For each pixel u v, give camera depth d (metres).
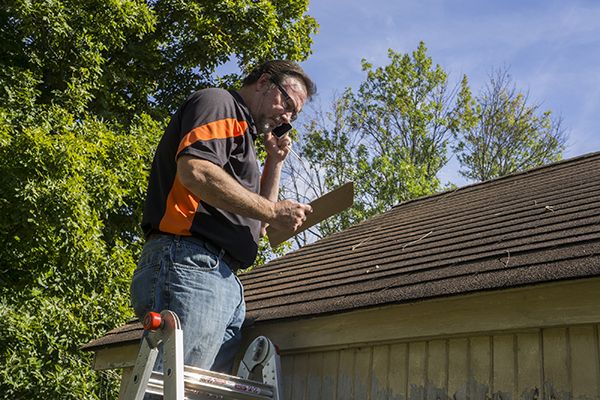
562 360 3.04
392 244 5.14
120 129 13.59
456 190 6.77
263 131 3.45
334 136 27.53
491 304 3.26
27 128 10.66
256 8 14.81
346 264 4.94
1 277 10.63
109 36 13.07
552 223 4.05
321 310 3.79
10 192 9.91
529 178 6.16
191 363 3.05
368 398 3.67
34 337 9.66
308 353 4.00
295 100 3.43
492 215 4.99
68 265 10.36
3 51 12.61
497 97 28.80
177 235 3.08
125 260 11.21
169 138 3.19
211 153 2.96
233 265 3.25
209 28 14.51
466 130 28.64
